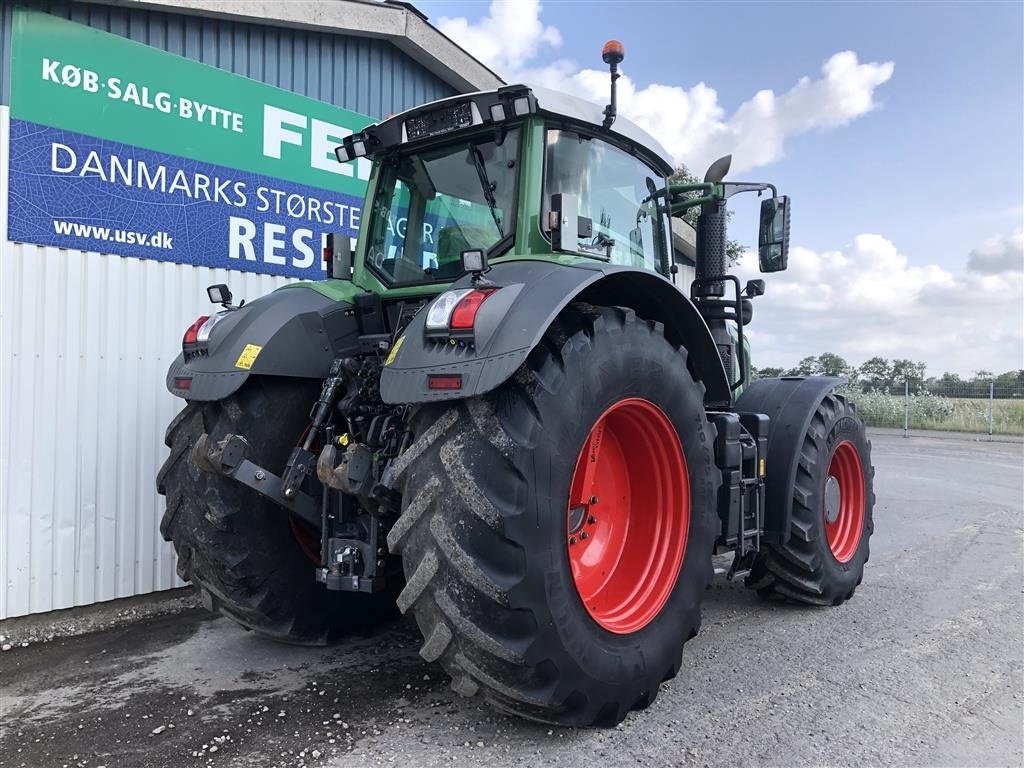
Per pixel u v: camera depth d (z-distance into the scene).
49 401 3.92
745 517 3.56
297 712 2.77
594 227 3.15
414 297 3.16
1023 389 20.25
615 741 2.50
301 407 3.12
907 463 12.38
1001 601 4.27
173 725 2.67
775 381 4.20
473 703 2.83
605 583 2.83
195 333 3.16
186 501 3.09
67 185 3.98
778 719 2.70
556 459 2.28
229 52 4.79
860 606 4.18
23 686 3.09
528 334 2.16
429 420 2.33
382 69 5.79
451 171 3.12
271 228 4.99
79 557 4.02
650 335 2.76
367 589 2.69
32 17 3.85
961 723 2.69
